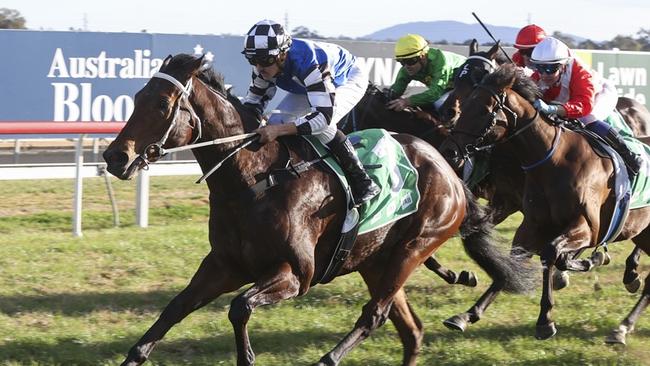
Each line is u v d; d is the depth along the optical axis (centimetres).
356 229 596
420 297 863
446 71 942
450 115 882
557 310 830
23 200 1438
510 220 1359
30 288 833
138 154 527
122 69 1492
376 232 609
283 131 571
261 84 618
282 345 701
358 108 951
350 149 595
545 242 765
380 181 607
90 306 787
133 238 1055
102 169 1202
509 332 757
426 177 634
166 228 1148
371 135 630
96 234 1093
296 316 779
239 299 534
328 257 598
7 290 822
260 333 726
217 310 799
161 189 1580
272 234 556
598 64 1959
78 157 1102
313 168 584
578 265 742
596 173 746
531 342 729
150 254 978
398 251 625
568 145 745
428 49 952
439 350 703
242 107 588
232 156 557
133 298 815
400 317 636
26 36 1412
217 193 565
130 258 955
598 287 905
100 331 718
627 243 1180
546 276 711
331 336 730
